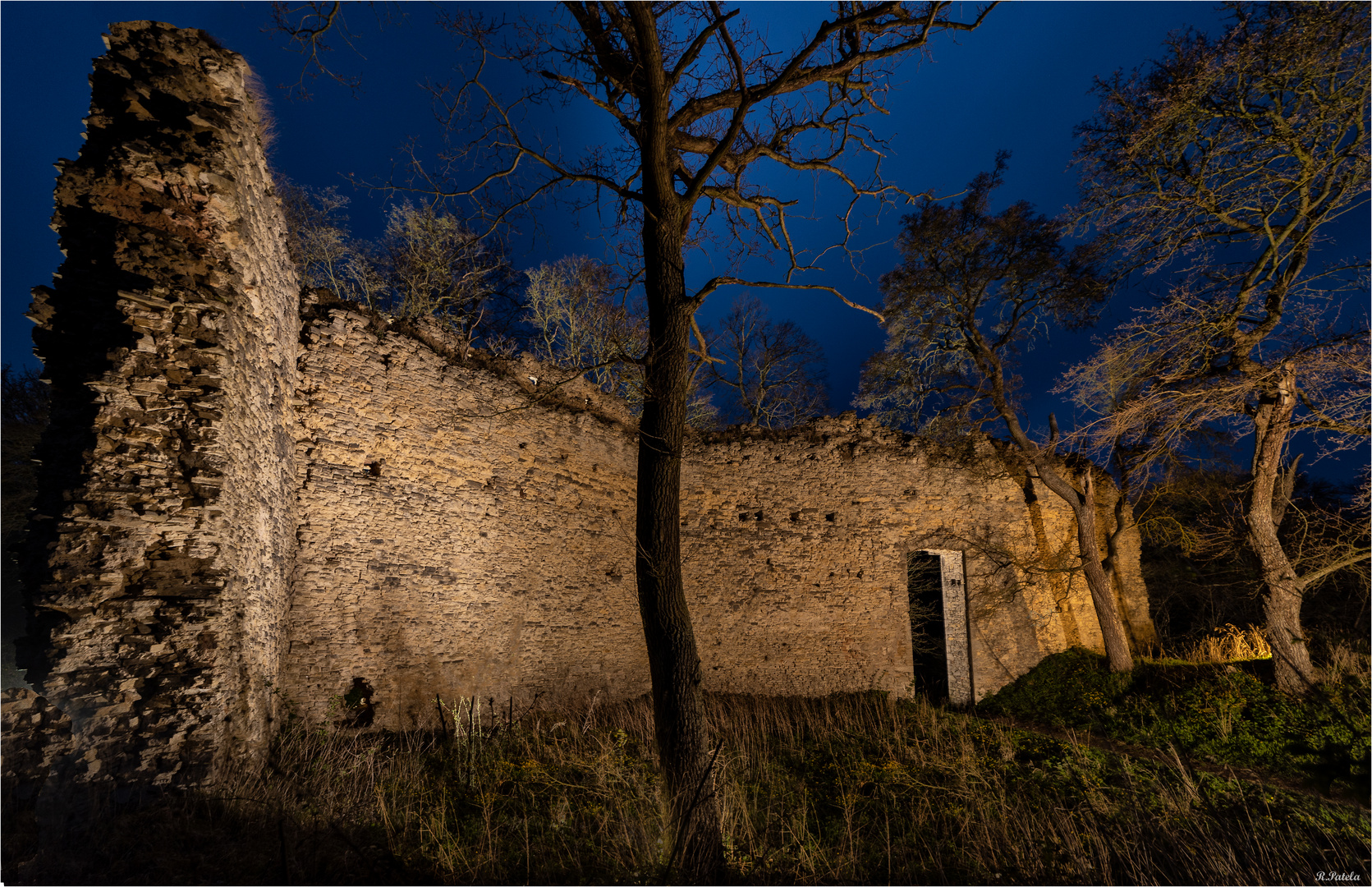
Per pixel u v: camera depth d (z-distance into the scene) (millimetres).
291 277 7574
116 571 4379
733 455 14234
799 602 13789
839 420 15141
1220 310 10117
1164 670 12445
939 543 14766
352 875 3811
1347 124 8984
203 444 4988
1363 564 10516
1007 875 4992
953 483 15195
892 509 14742
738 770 7480
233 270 5605
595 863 4527
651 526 5113
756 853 5156
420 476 8688
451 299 15898
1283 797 7070
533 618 10250
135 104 5438
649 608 5043
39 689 4004
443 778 6156
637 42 5352
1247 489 11180
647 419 5320
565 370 11352
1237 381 10008
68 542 4266
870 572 14320
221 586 4902
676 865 4293
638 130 6129
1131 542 17422
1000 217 13570
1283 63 9055
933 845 5660
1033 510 15711
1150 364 10562
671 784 4637
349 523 7738
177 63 5656
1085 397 10938
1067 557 15773
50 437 4668
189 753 4434
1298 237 9773
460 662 8805
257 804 4492
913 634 18328
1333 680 10195
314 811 4656
